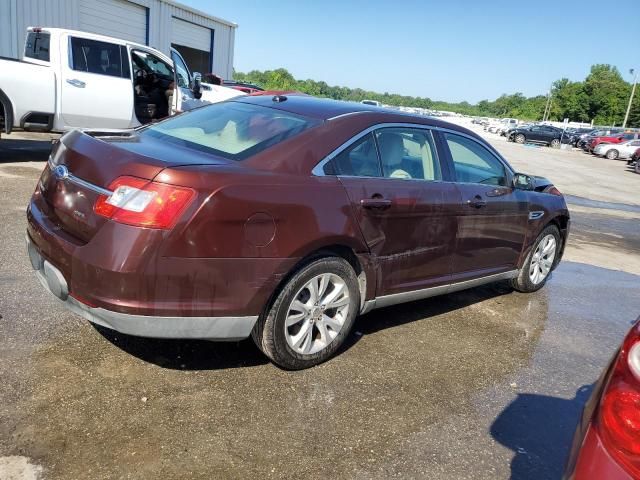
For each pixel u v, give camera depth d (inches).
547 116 3659.0
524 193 198.1
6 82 310.0
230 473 96.9
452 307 193.8
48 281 118.6
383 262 144.6
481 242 179.0
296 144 129.6
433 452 109.6
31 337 133.3
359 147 140.6
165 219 105.9
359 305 144.0
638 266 298.0
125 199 107.0
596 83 3442.4
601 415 65.1
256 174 118.3
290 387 126.1
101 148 118.1
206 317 113.2
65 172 121.0
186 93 390.9
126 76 357.1
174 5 749.3
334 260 131.5
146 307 107.4
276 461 101.3
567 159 1171.3
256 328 126.0
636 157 1066.1
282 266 119.6
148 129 152.8
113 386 117.8
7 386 113.0
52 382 116.4
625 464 60.9
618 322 199.0
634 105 3260.3
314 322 133.0
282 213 118.4
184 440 103.8
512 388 139.3
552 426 124.0
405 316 179.0
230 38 923.4
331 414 117.8
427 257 158.2
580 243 338.6
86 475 92.3
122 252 105.1
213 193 109.3
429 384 135.9
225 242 111.4
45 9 553.0
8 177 298.0
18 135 455.8
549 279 244.8
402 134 154.3
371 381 133.6
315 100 159.8
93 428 103.9
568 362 159.0
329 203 127.3
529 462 110.2
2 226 214.5
